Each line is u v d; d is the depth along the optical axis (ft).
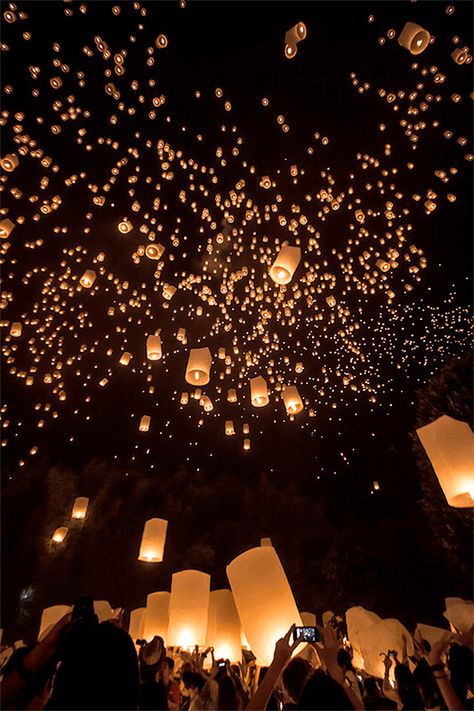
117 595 59.98
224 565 64.64
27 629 56.08
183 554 65.10
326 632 7.32
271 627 10.46
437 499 39.70
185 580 19.33
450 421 12.88
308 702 5.10
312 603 58.03
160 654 10.50
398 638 15.62
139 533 65.51
